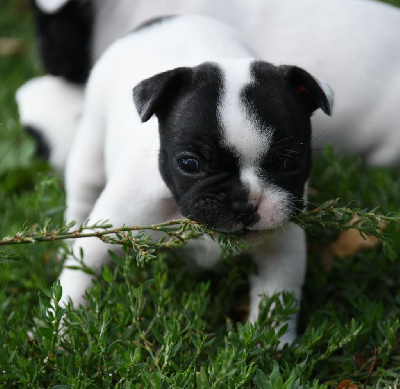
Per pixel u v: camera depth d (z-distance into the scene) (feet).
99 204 14.01
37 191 16.84
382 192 17.94
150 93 12.35
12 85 25.29
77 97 22.49
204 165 12.03
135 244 11.71
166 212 13.52
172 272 15.14
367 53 19.60
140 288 12.90
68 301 12.74
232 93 12.05
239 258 14.70
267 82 12.35
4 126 21.31
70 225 12.17
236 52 15.94
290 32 19.99
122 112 15.33
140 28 17.57
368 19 20.10
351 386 12.51
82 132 17.07
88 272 13.76
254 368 11.30
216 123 11.84
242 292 15.78
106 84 16.40
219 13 20.24
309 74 12.66
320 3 20.36
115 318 12.77
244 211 11.74
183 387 11.14
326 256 16.47
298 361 12.76
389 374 12.41
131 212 13.53
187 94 12.39
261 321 13.19
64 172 21.84
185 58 15.67
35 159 22.00
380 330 12.88
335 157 18.63
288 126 12.06
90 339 12.03
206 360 12.90
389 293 15.29
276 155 11.95
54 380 11.92
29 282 14.97
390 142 19.65
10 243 12.05
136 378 11.65
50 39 22.16
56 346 12.07
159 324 13.21
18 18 31.48
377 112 19.51
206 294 15.51
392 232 16.14
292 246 14.15
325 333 12.91
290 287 14.33
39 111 22.25
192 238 12.56
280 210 11.91
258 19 20.21
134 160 13.69
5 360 11.73
